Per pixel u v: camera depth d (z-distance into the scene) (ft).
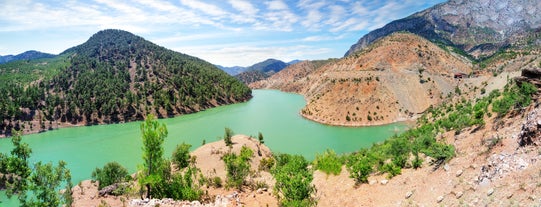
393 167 105.70
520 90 125.90
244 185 141.28
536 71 125.70
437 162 100.32
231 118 583.99
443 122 223.92
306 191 100.83
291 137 415.03
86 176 277.44
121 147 380.99
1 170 95.50
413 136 237.66
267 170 211.20
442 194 77.87
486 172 74.74
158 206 96.27
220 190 137.08
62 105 612.70
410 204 81.51
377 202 90.89
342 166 145.18
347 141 386.52
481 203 65.98
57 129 554.87
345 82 597.52
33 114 586.45
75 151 371.15
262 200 108.06
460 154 98.22
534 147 73.56
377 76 614.75
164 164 130.31
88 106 613.11
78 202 163.94
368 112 516.73
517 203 59.31
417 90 585.63
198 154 263.49
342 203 97.91
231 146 262.88
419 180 91.97
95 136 467.52
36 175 97.19
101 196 173.88
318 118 534.78
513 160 71.31
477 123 143.74
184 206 96.78
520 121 107.14
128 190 140.15
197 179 171.01
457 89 532.32
